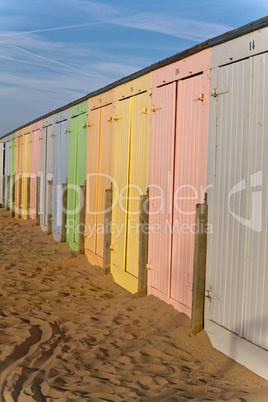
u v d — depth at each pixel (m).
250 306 5.16
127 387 4.81
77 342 6.22
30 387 4.73
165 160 7.45
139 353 5.71
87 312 7.78
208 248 5.98
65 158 14.24
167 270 7.36
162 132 7.57
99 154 10.99
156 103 7.80
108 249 10.07
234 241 5.46
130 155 9.05
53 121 15.90
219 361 5.49
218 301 5.76
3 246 14.40
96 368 5.38
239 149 5.39
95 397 4.56
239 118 5.39
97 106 11.12
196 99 6.41
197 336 6.00
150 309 7.41
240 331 5.32
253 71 5.15
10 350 5.78
